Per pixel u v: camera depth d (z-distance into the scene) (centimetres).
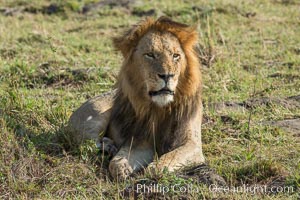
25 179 1077
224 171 1076
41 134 1239
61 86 1677
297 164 1091
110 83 1661
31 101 1385
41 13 2795
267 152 1170
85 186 1058
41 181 1078
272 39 2255
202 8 2666
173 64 1088
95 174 1093
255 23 2536
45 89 1634
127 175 1080
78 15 2745
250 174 1066
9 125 1243
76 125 1256
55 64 1852
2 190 1054
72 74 1730
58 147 1194
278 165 1071
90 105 1266
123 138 1180
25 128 1259
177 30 1121
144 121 1153
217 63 1866
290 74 1766
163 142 1158
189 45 1130
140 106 1138
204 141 1254
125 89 1153
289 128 1307
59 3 2845
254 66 1875
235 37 2277
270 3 2933
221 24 2483
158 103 1082
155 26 1125
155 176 1036
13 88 1526
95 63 1884
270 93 1580
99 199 995
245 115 1381
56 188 1055
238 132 1286
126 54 1138
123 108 1186
